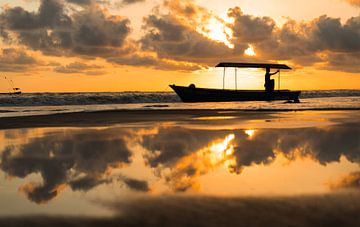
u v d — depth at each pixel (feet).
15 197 19.66
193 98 230.89
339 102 173.68
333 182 21.95
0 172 26.32
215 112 100.58
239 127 57.00
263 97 239.71
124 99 226.79
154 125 62.13
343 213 15.90
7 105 182.60
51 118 80.38
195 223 15.02
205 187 21.13
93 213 16.66
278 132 49.34
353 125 58.08
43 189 21.39
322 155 31.96
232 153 33.55
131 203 18.02
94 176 24.86
